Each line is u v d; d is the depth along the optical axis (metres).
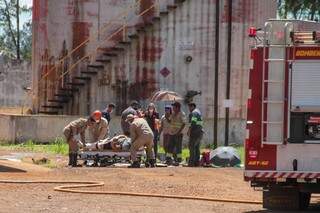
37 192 46.62
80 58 106.94
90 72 106.00
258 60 39.84
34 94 109.81
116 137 69.19
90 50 106.88
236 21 104.31
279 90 39.62
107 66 105.94
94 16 107.00
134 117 68.12
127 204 41.84
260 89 39.78
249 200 45.16
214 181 55.84
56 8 108.12
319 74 39.34
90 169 63.28
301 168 39.34
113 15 106.75
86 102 106.31
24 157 75.56
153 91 104.50
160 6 105.19
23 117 96.62
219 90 103.75
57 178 55.06
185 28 104.31
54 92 107.75
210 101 104.12
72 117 97.00
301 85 39.47
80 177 56.25
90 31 107.00
